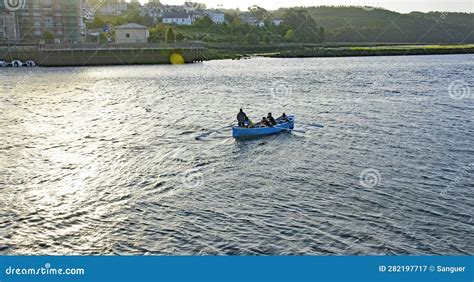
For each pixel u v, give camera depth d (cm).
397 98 5953
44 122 4631
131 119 4728
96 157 3250
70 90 7375
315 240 1942
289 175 2764
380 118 4531
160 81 8688
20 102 6069
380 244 1903
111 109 5409
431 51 17450
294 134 3856
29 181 2723
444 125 4138
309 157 3156
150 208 2298
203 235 2002
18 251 1911
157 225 2108
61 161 3150
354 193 2439
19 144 3662
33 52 12662
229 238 1970
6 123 4588
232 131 3803
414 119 4444
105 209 2297
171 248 1906
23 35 15012
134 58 13262
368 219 2120
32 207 2328
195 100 6075
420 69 10706
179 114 4988
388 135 3769
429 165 2922
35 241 1986
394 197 2375
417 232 1994
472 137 3662
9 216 2222
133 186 2619
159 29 15975
